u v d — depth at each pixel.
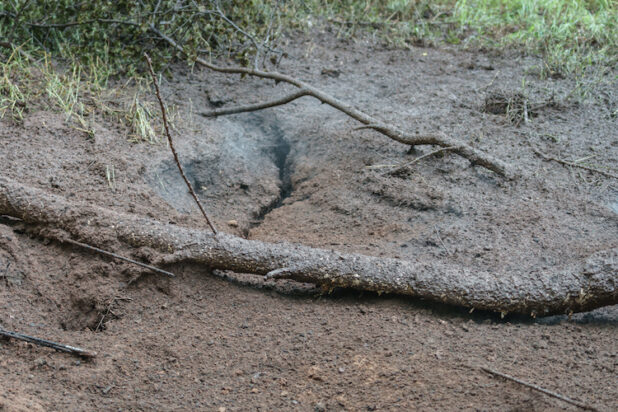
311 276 3.49
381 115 5.31
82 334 3.17
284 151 5.27
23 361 2.93
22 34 5.53
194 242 3.57
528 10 7.41
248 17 5.90
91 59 5.28
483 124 5.22
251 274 3.75
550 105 5.55
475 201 4.30
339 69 6.19
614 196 4.40
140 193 4.16
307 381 2.90
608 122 5.32
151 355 3.07
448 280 3.40
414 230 4.07
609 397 2.73
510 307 3.34
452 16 7.46
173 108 5.22
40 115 4.65
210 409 2.72
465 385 2.81
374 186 4.50
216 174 4.83
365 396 2.79
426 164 4.71
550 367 2.95
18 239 3.62
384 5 7.63
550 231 3.96
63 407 2.65
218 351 3.11
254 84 5.79
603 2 7.44
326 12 7.38
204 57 5.97
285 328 3.29
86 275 3.46
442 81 6.03
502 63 6.42
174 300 3.46
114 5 5.45
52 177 4.10
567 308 3.34
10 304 3.25
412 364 2.97
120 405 2.72
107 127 4.78
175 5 5.44
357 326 3.29
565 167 4.71
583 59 6.27
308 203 4.56
